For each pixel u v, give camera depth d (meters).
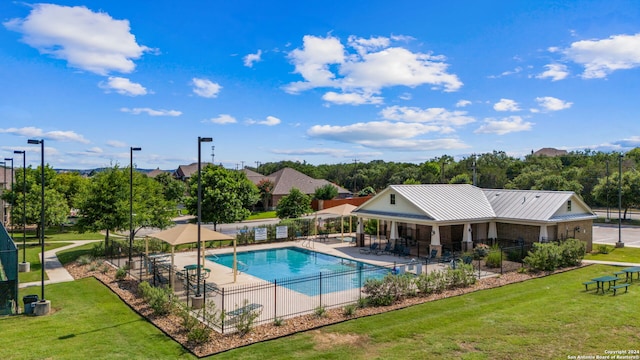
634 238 38.31
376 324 15.00
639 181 49.88
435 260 27.59
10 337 14.12
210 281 22.97
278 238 37.72
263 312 16.55
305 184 76.88
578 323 14.84
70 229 48.75
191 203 45.88
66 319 16.12
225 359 12.20
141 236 39.78
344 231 43.56
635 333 13.86
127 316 16.34
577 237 30.78
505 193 33.88
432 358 12.15
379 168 114.88
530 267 24.31
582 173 70.00
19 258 29.62
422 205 29.66
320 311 15.98
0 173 56.75
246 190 56.81
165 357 12.41
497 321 15.16
